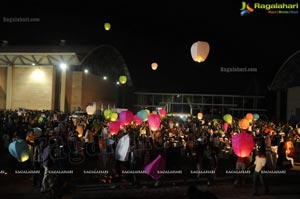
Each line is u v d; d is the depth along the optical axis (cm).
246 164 1071
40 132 973
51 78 2491
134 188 992
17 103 2525
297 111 2856
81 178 1102
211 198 495
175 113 3978
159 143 1181
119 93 3775
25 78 2523
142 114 1378
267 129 1513
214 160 1084
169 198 948
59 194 897
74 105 2614
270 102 3794
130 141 1056
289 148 1384
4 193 897
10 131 1377
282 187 1068
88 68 2719
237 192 998
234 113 3850
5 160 1284
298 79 2822
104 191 941
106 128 1273
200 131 1512
